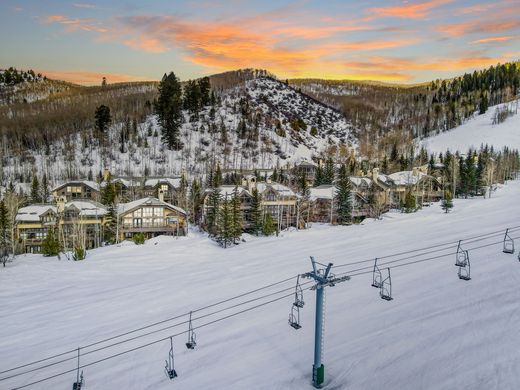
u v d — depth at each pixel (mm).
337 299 33688
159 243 75062
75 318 38250
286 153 180750
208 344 28688
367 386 20031
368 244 59969
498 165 136125
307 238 73188
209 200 85750
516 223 59156
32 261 63812
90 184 110750
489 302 26984
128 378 25016
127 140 172000
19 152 166250
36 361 29250
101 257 65562
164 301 41531
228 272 52344
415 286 33969
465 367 19391
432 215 82625
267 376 22578
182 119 185625
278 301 36719
